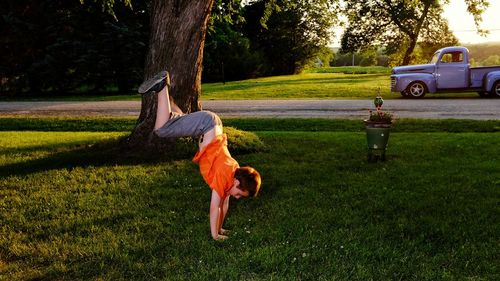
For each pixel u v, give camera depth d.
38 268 4.30
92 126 14.82
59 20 28.41
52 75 28.73
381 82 34.47
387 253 4.47
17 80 29.86
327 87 29.02
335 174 7.74
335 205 6.05
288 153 9.62
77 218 5.66
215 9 13.41
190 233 5.09
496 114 14.97
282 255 4.43
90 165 8.63
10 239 5.04
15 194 6.86
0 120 15.79
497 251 4.51
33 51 29.83
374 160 8.64
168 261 4.37
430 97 21.98
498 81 20.28
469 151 9.43
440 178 7.33
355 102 20.14
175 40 9.16
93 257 4.50
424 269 4.14
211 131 4.75
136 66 29.58
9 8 28.98
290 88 28.91
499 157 8.80
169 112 4.87
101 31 28.94
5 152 10.13
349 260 4.36
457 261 4.31
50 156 9.66
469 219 5.45
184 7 9.10
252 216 5.68
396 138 11.25
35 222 5.56
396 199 6.25
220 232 5.12
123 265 4.31
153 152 9.48
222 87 32.25
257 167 8.30
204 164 4.64
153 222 5.45
